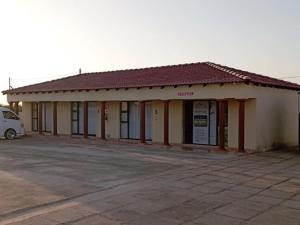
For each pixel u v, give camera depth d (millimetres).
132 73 26031
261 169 13148
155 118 22078
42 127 29047
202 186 10422
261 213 7863
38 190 9828
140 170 12922
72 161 14914
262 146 18500
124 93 22000
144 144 21047
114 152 17828
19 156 16312
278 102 19953
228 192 9719
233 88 17625
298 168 13383
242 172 12562
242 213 7859
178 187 10289
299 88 21547
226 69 20484
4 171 12508
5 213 7820
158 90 20375
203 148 19078
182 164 14227
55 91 25578
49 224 7113
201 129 20562
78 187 10234
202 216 7637
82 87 24094
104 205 8453
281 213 7871
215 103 20031
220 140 18062
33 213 7836
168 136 20484
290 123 21312
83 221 7293
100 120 24922
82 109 26438
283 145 20438
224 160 15250
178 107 21047
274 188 10188
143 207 8289
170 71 23406
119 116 24047
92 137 25078
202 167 13555
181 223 7195
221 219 7449
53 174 12062
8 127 25062
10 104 29922
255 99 18062
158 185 10547
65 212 7898
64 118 27328
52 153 17438
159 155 16734
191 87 18969
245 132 18453
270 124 19188
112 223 7176
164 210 8055
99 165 13953
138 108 23266
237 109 18844
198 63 24172
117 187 10305
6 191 9664
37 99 27219
